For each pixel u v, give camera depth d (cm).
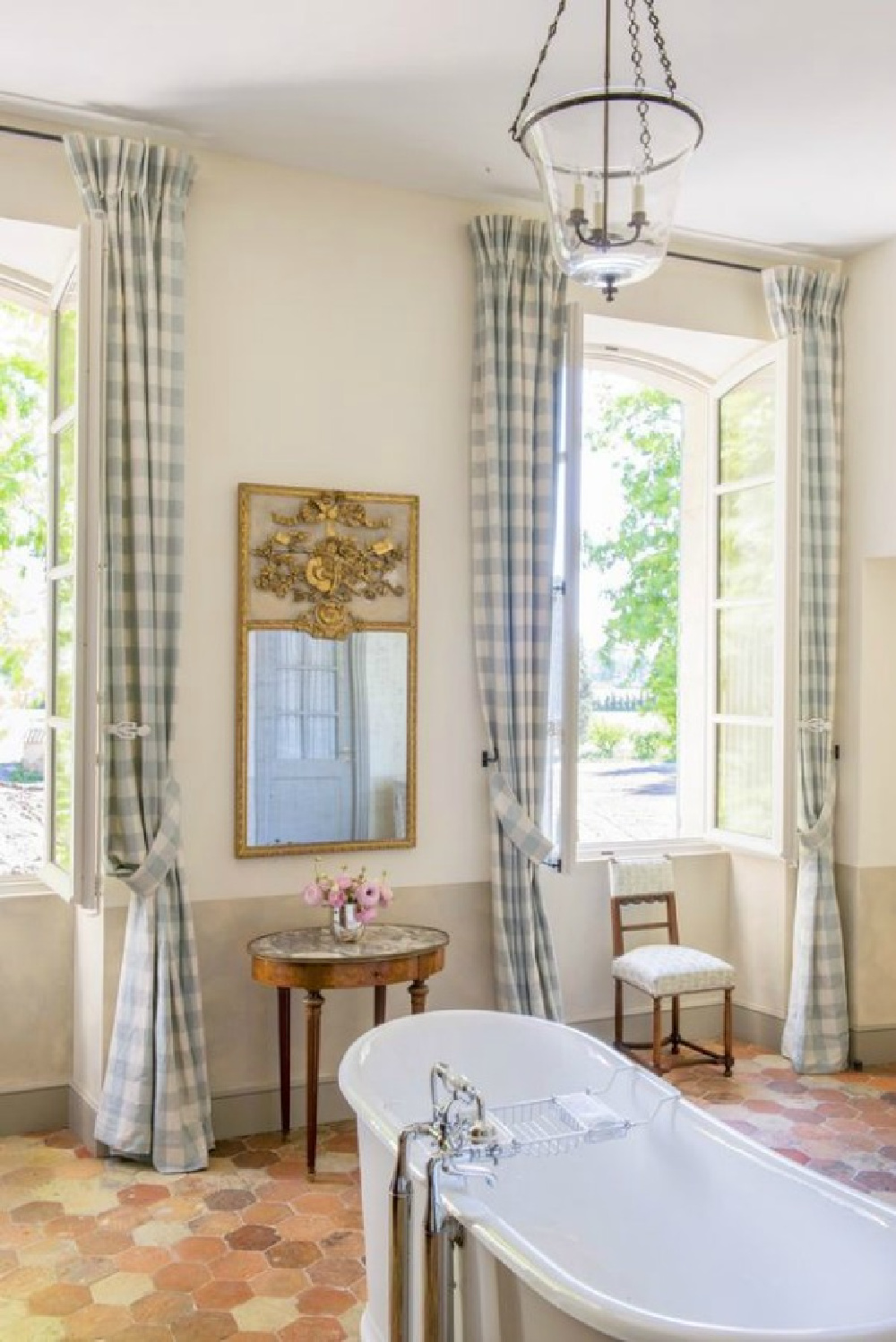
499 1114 292
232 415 399
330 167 409
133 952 369
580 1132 273
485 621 430
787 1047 480
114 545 369
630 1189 277
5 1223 329
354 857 418
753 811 490
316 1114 366
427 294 431
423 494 429
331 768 412
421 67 341
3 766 425
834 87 352
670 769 543
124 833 367
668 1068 465
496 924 429
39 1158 374
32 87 351
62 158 374
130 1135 364
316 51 331
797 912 481
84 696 336
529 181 420
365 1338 272
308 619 408
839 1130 405
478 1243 221
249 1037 400
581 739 525
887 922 488
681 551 539
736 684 501
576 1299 191
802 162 402
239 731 398
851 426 491
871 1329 182
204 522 395
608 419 534
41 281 410
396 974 368
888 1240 218
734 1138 261
